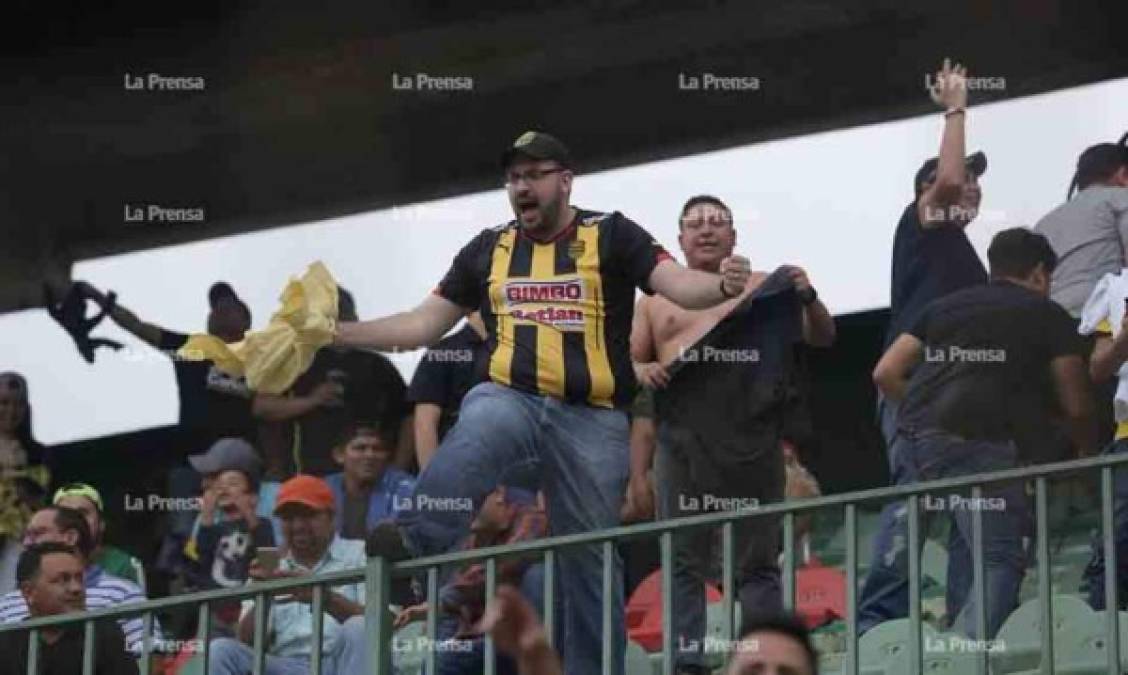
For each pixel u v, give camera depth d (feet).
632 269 53.67
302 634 57.47
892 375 61.00
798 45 77.05
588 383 53.01
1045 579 47.96
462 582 52.75
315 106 80.43
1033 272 63.87
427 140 79.82
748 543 56.54
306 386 71.00
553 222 53.98
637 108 78.33
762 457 58.08
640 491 63.41
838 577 62.85
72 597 58.85
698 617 55.77
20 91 82.02
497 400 53.01
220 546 68.90
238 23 81.30
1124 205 68.80
